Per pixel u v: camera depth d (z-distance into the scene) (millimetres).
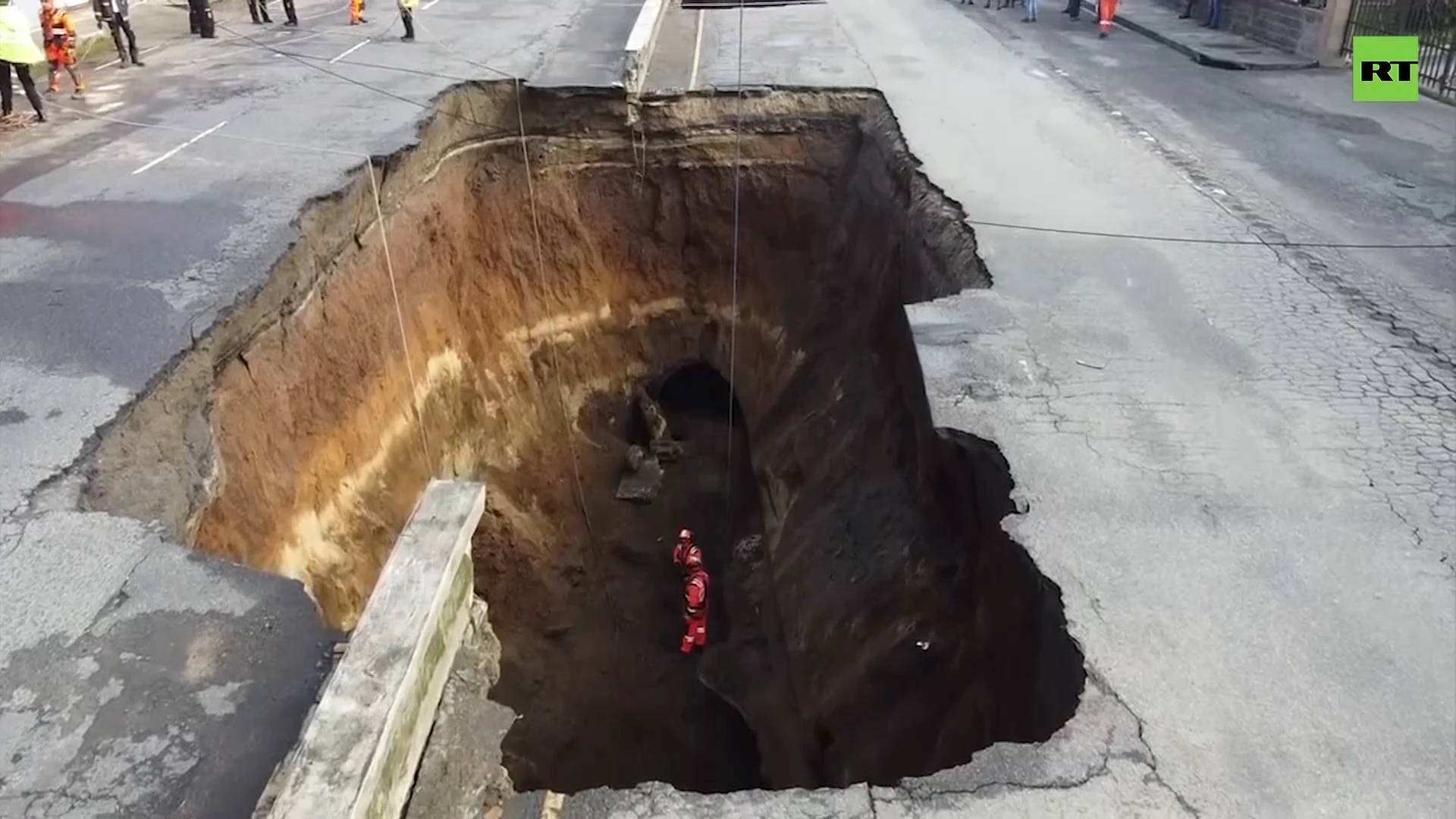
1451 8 15711
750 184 15047
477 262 14008
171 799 4059
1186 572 5676
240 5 21312
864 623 9062
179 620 4953
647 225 15367
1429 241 9992
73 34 14047
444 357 12688
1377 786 4457
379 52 16406
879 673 8438
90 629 4871
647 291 15727
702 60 16609
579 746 10930
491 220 14211
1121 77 16484
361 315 10477
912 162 12102
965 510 7566
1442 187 11484
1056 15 22438
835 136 14852
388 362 11008
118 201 9898
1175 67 17266
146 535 5535
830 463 11719
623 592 13188
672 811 4375
